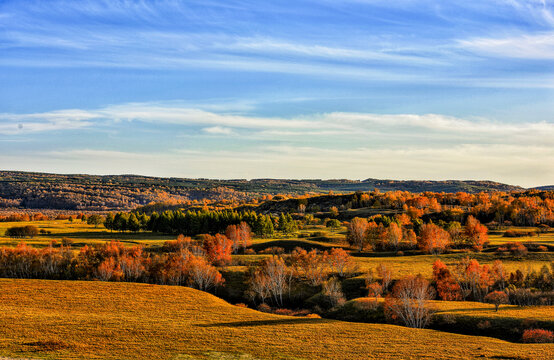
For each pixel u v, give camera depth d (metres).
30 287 87.69
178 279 105.19
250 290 99.06
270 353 48.78
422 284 74.75
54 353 45.31
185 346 50.75
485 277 90.44
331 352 50.00
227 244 132.75
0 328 55.94
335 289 92.81
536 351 50.62
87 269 113.25
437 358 47.50
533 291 88.38
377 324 68.62
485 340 57.41
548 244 130.25
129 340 52.62
